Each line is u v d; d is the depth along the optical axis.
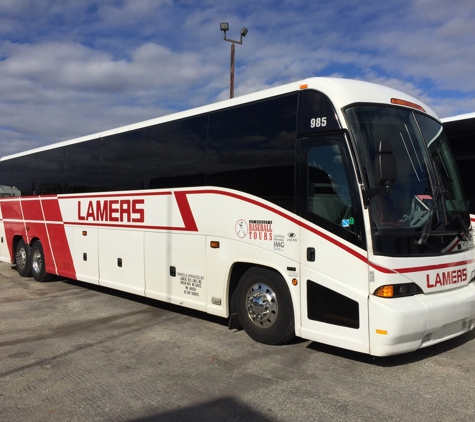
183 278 7.02
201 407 4.25
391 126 5.26
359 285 4.76
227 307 6.36
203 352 5.80
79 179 9.68
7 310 8.48
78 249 9.66
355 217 4.81
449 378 4.73
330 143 5.11
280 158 5.64
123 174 8.39
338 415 3.99
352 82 5.39
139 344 6.24
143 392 4.64
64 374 5.24
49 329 7.16
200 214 6.71
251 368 5.18
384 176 4.51
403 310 4.53
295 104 5.55
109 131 8.88
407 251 4.76
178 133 7.25
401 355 5.43
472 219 7.74
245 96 6.26
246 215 6.00
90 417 4.14
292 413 4.06
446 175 5.63
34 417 4.18
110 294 9.82
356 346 4.77
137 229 7.97
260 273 5.89
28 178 11.75
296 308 5.37
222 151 6.45
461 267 5.29
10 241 12.68
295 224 5.38
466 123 8.04
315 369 5.07
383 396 4.33
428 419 3.87
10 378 5.16
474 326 5.53
